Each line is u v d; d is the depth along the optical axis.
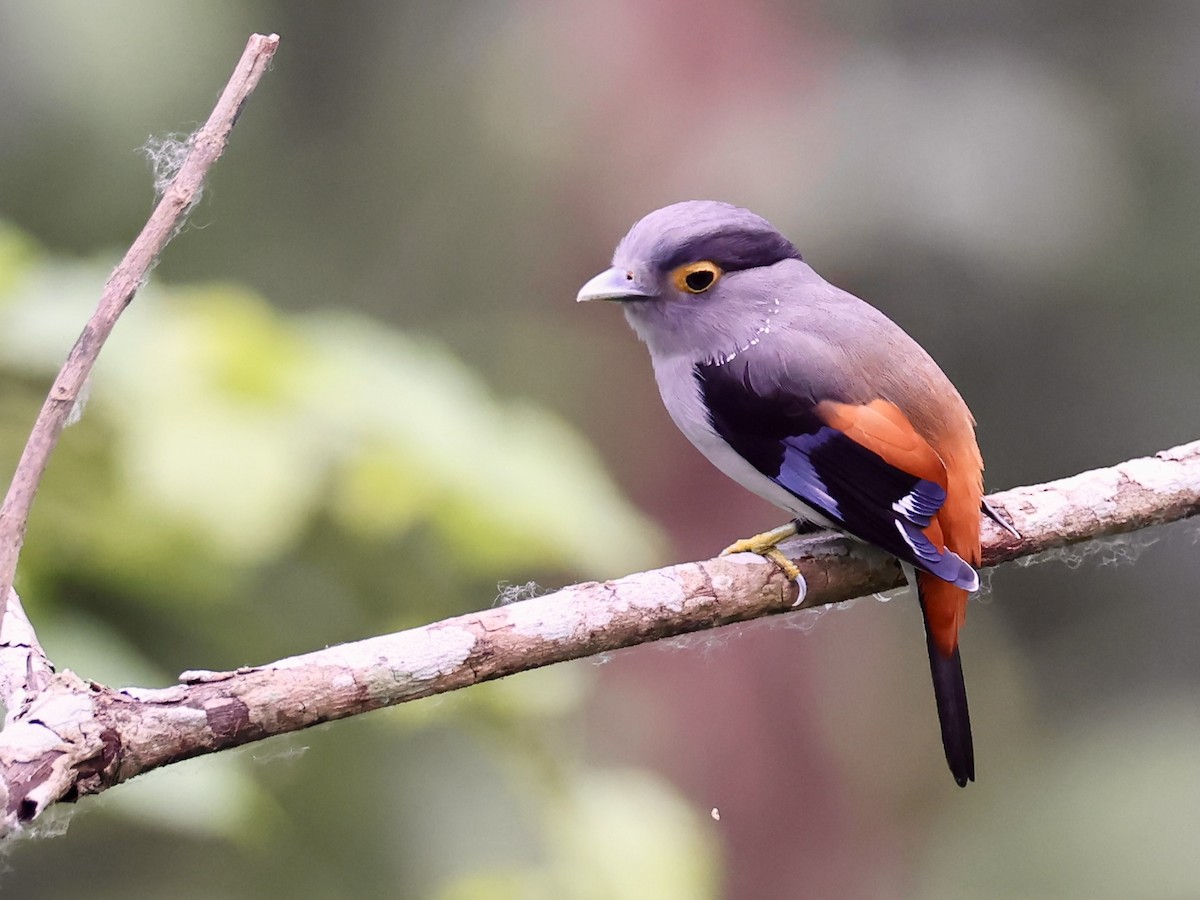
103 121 11.22
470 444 7.47
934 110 13.12
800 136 12.73
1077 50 14.63
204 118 11.50
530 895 7.99
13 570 4.60
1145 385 14.83
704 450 7.56
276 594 7.45
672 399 7.54
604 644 5.99
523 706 7.90
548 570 8.72
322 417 7.10
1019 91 13.47
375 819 8.41
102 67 11.07
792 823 12.38
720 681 12.21
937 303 14.02
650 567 9.50
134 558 6.92
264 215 13.55
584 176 13.17
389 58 13.96
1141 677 15.85
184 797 6.66
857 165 12.73
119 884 9.00
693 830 8.44
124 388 6.83
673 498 12.97
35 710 4.86
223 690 5.14
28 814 4.67
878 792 13.90
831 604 6.86
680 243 7.36
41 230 11.50
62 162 11.41
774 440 7.08
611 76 12.97
